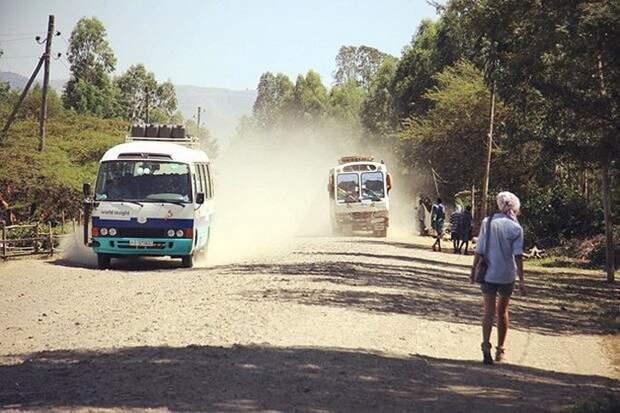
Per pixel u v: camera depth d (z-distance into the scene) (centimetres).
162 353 1046
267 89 19325
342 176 4525
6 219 3406
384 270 2400
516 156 3978
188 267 2459
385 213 4500
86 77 10956
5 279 2125
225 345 1127
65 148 4203
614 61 2116
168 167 2414
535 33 2202
